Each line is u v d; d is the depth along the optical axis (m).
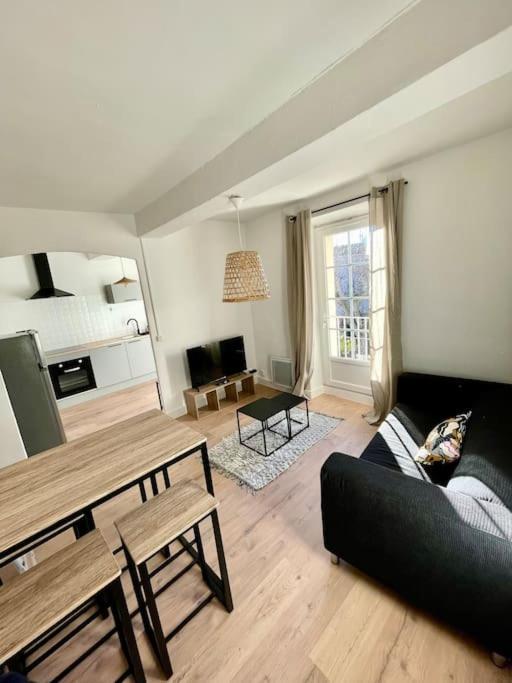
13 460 2.08
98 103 1.32
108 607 1.49
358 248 3.36
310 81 1.33
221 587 1.46
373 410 3.18
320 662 1.23
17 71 1.08
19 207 2.55
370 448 2.04
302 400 2.98
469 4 0.91
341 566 1.64
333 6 0.96
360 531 1.41
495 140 2.13
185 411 3.84
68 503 1.09
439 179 2.43
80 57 1.05
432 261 2.60
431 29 0.99
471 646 1.23
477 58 0.95
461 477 1.44
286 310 4.03
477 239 2.34
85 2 0.85
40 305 4.44
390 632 1.31
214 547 1.81
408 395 2.72
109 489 1.15
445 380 2.52
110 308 5.14
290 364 4.09
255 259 2.42
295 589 1.53
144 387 5.16
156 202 2.75
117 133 1.58
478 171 2.24
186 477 2.54
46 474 1.26
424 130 1.98
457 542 1.12
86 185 2.22
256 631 1.36
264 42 1.08
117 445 1.42
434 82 1.06
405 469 1.80
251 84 1.31
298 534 1.86
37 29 0.92
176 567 1.72
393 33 1.07
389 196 2.62
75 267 4.71
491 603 1.08
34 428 2.88
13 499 1.13
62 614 0.89
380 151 2.25
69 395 4.51
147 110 1.41
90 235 2.95
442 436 1.83
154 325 3.50
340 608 1.42
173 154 1.88
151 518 1.23
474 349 2.50
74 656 1.34
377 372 3.02
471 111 1.76
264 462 2.62
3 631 0.84
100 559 1.05
